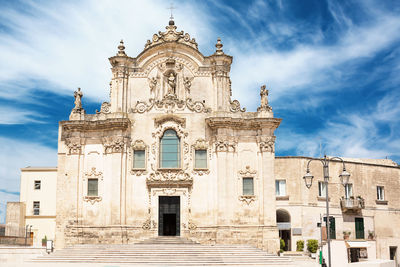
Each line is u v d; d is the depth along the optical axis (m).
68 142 48.62
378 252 58.94
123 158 47.62
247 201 46.97
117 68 49.16
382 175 61.69
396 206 62.16
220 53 49.25
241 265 39.34
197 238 46.22
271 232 46.03
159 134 48.25
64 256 41.19
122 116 48.03
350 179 58.97
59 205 47.97
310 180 28.61
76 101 49.59
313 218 55.22
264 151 47.72
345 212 57.59
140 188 47.38
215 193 46.97
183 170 47.41
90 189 47.75
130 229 46.56
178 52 49.88
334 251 48.12
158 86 49.44
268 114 48.72
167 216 48.34
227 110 48.66
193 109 48.62
